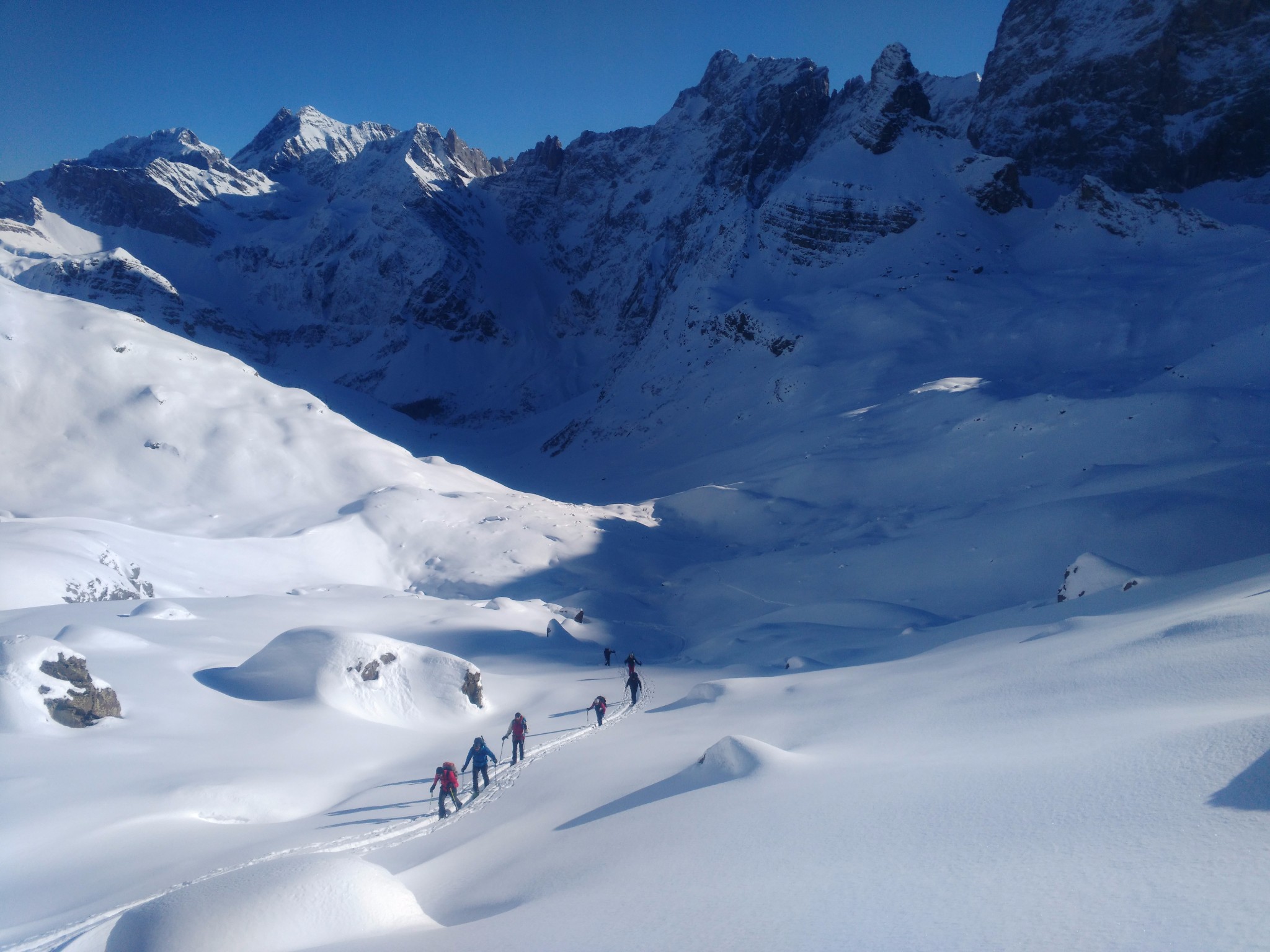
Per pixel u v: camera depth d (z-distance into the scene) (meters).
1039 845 4.93
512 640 35.16
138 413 62.22
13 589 31.23
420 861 11.17
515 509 63.69
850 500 64.56
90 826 13.16
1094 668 10.87
